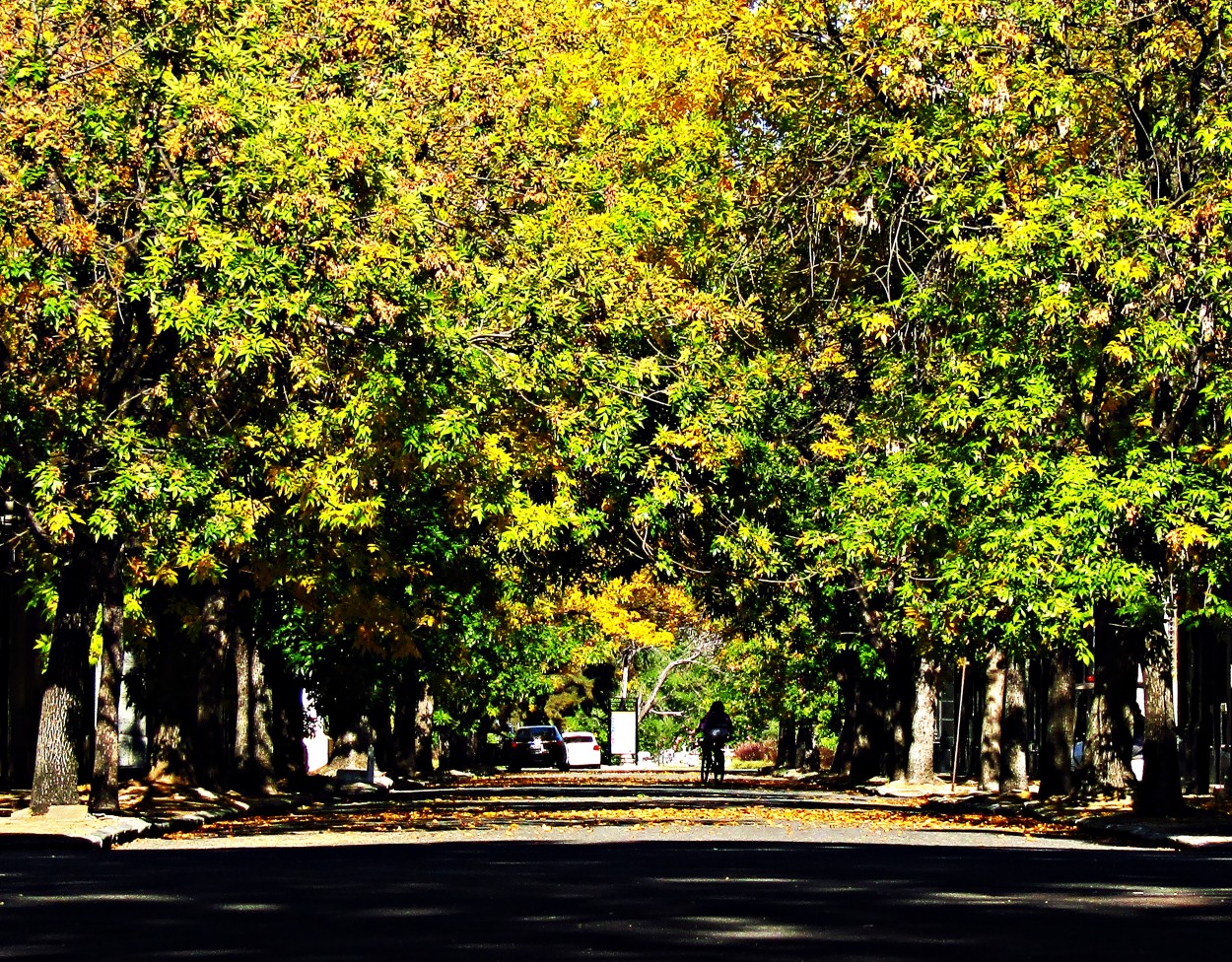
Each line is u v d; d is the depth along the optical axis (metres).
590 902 24.84
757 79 62.75
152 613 65.06
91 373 47.47
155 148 43.06
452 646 85.06
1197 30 50.56
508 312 53.41
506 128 54.56
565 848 38.44
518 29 55.03
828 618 80.69
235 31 45.09
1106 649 61.47
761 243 64.19
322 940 20.31
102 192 43.66
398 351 47.25
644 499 60.94
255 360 43.78
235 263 41.69
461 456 52.50
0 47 42.16
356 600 62.50
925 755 81.56
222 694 66.62
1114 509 47.84
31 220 42.00
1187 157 51.72
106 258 42.69
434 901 25.00
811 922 22.42
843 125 61.81
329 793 77.38
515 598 80.38
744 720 155.75
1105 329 50.03
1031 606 49.44
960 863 32.91
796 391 66.94
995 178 54.84
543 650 125.00
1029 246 50.00
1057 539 48.91
